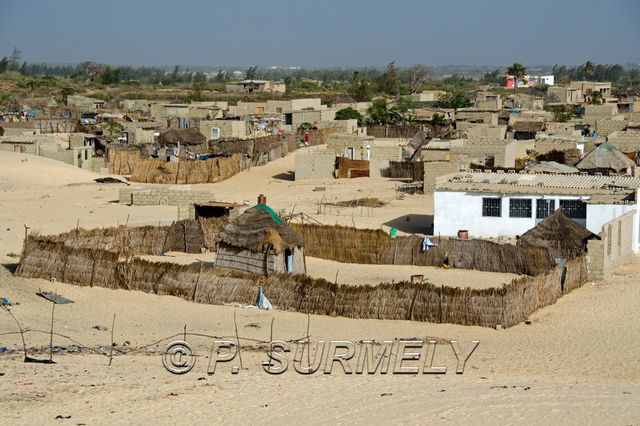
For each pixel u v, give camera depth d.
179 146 122.44
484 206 66.81
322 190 91.62
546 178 70.12
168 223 69.62
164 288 50.06
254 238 52.81
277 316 46.28
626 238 60.12
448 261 58.56
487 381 34.56
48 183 98.19
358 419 28.70
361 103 188.00
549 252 55.00
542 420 28.67
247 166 112.12
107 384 32.69
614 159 86.50
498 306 44.66
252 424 28.28
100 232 58.31
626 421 28.61
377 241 60.09
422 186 90.94
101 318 45.41
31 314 45.19
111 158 111.25
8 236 66.69
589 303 49.47
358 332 43.50
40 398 30.75
